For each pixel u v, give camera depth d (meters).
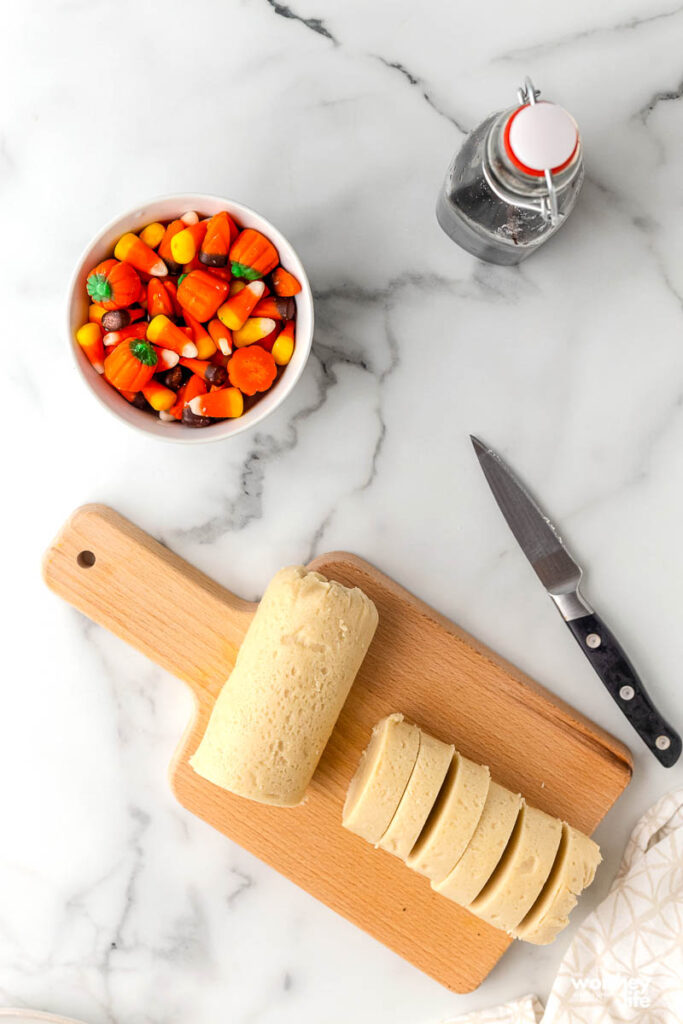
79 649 1.57
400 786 1.35
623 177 1.45
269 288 1.32
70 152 1.46
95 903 1.62
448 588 1.51
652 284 1.47
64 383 1.50
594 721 1.52
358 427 1.50
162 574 1.47
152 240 1.32
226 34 1.44
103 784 1.60
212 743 1.34
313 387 1.50
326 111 1.45
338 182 1.46
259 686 1.30
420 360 1.49
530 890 1.37
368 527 1.51
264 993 1.63
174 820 1.61
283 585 1.32
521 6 1.43
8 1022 1.61
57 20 1.44
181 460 1.51
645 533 1.50
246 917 1.62
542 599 1.50
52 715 1.58
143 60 1.45
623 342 1.48
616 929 1.51
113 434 1.51
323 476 1.51
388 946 1.54
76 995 1.65
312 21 1.44
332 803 1.51
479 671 1.47
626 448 1.49
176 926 1.62
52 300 1.49
